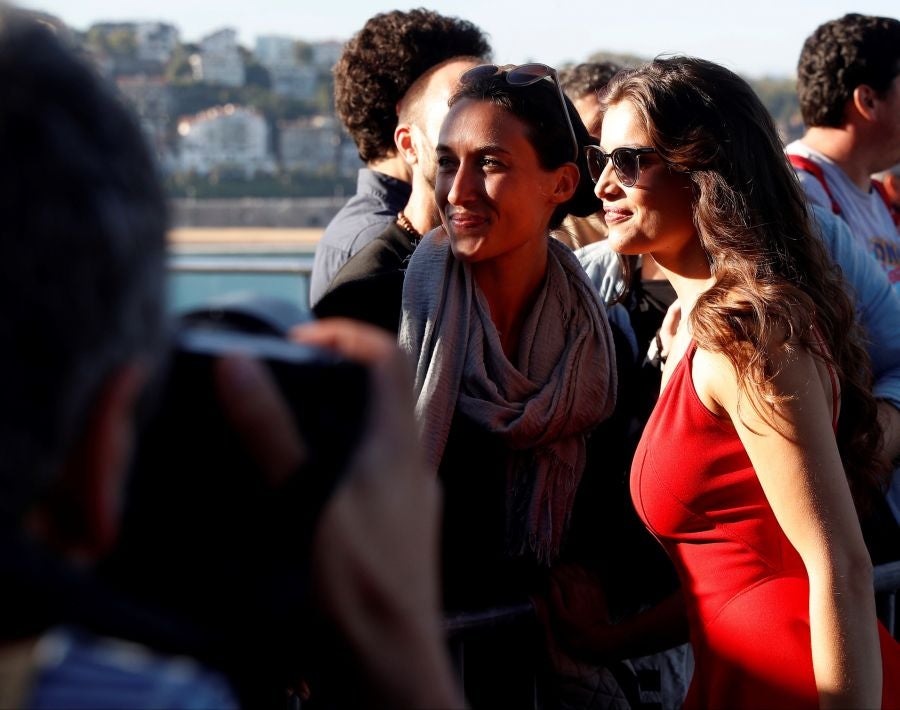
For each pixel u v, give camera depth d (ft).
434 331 6.13
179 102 434.71
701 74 5.82
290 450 2.01
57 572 1.68
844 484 5.09
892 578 7.22
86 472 1.74
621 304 7.61
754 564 5.42
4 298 1.59
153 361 1.84
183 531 1.98
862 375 5.97
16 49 1.69
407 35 10.28
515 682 6.45
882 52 9.67
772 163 5.84
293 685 4.41
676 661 7.13
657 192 5.89
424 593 2.10
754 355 5.05
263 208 191.93
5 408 1.61
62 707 1.66
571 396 6.23
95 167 1.69
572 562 6.51
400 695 2.03
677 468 5.51
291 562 1.91
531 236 6.31
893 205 11.77
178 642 1.80
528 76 6.15
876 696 4.97
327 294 6.65
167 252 1.87
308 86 496.64
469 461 6.17
